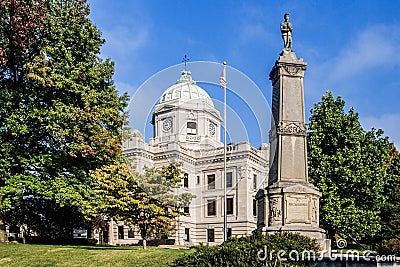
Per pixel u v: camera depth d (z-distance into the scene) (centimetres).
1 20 2350
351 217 2814
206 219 4775
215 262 1115
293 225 1587
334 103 3136
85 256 1705
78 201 2494
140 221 2119
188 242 4662
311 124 3123
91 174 2364
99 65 2758
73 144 2467
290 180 1670
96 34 2784
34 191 2594
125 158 2728
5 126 2525
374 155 2995
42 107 2545
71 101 2612
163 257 1589
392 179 3275
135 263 1556
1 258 1742
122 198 2108
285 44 1820
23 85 2628
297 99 1752
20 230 3472
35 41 2589
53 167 2598
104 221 3772
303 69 1778
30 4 2439
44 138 2652
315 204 1634
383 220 3191
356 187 2905
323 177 2873
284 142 1703
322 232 1591
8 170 2564
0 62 2414
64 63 2567
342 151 2950
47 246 2044
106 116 2592
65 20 2684
